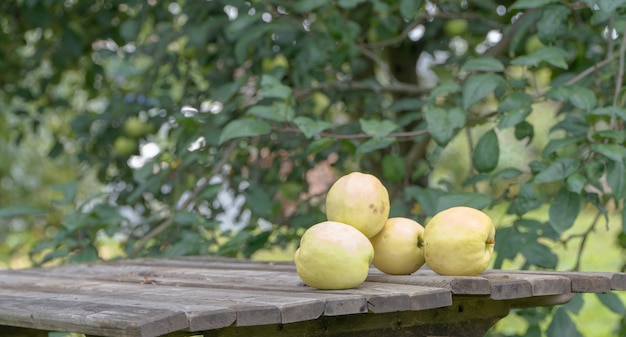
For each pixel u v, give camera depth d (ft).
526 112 8.98
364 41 14.52
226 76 13.47
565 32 9.64
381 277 6.63
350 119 14.96
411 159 12.81
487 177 10.01
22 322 5.85
